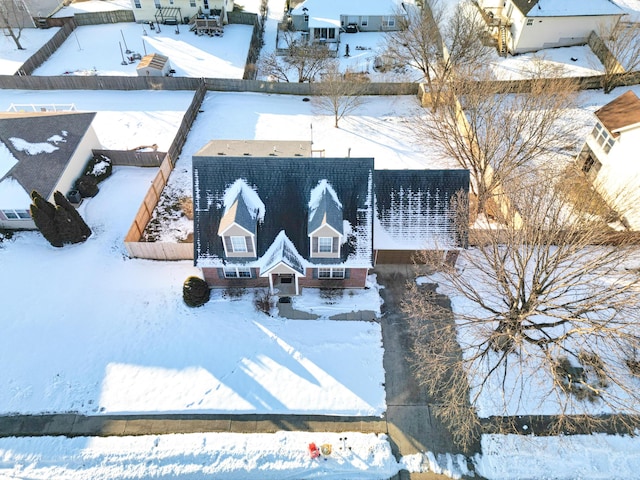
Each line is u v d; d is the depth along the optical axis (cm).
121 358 2742
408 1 6359
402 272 3186
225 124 4466
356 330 2880
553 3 4925
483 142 3806
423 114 4638
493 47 5359
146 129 4378
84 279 3119
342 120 4575
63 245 3322
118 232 3441
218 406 2556
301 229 2855
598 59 4994
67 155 3562
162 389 2617
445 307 3000
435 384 2645
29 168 3372
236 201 2731
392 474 2342
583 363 2666
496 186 3125
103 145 4184
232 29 6016
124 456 2375
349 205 2862
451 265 3175
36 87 4859
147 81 4853
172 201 3697
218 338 2831
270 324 2897
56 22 5978
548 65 4931
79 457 2369
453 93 3819
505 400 2577
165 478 2323
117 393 2598
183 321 2909
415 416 2531
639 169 3219
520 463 2355
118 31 5928
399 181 2980
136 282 3106
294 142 3644
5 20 5294
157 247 3175
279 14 6538
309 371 2698
